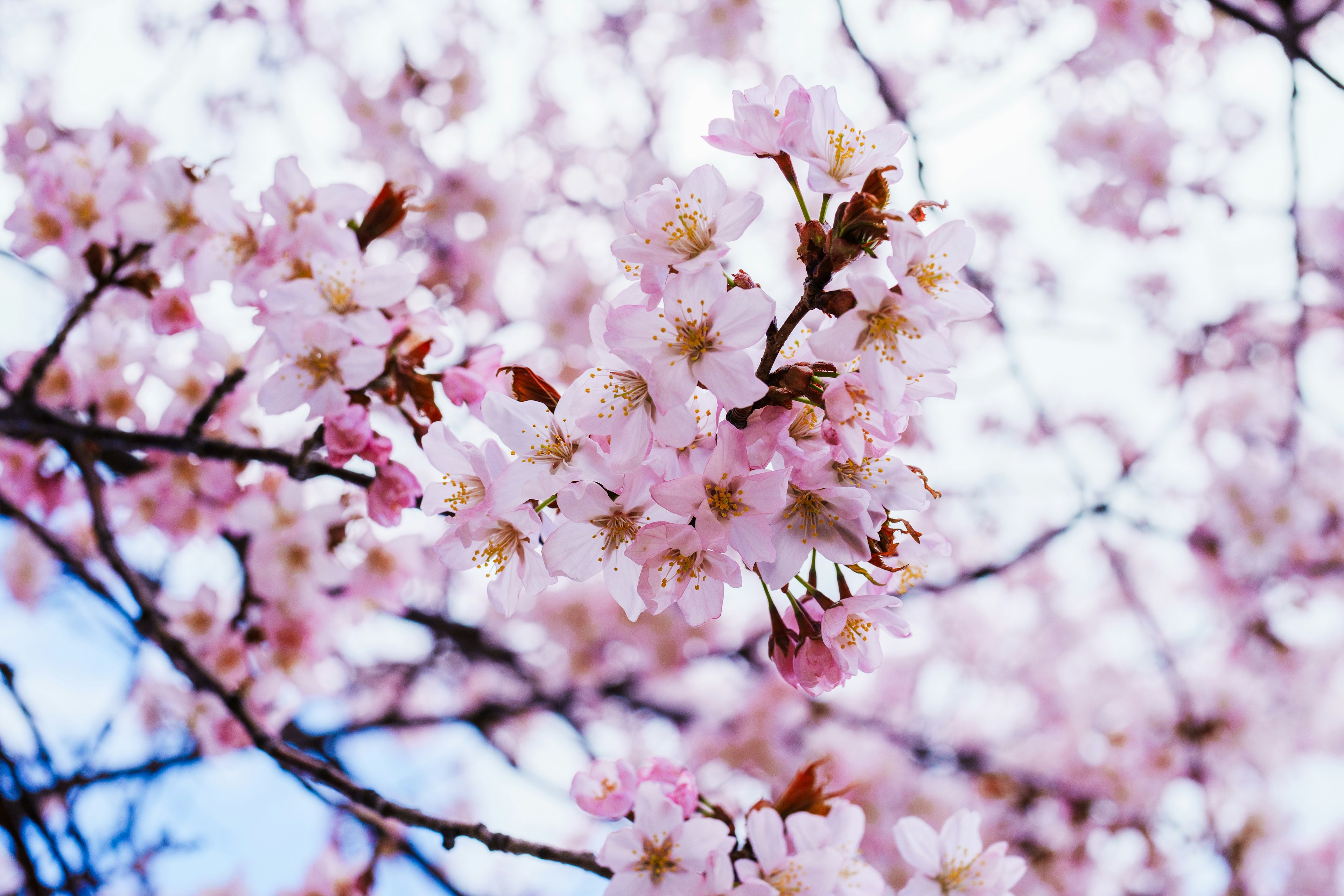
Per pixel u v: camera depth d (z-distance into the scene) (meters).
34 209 3.13
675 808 2.00
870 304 1.66
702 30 7.12
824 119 1.86
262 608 3.84
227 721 3.84
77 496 3.84
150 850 4.51
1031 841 7.15
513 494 1.88
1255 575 6.83
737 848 2.11
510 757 6.16
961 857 2.40
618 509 1.82
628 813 2.18
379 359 2.42
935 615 8.30
